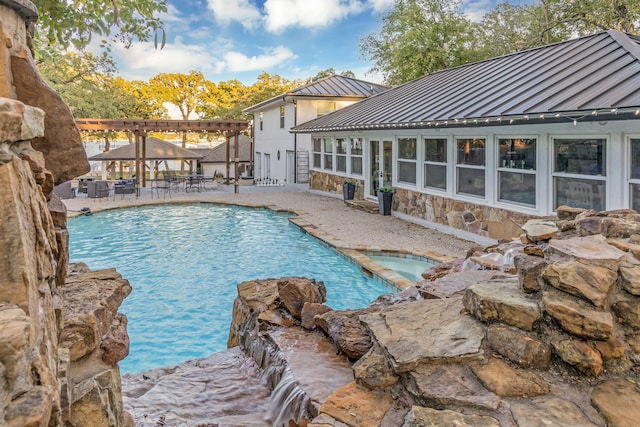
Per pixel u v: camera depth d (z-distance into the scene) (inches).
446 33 955.3
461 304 111.9
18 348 40.9
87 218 581.0
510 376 85.4
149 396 131.3
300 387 108.1
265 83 1800.0
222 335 244.5
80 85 1039.0
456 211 418.3
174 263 378.9
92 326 76.9
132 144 1029.8
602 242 111.3
